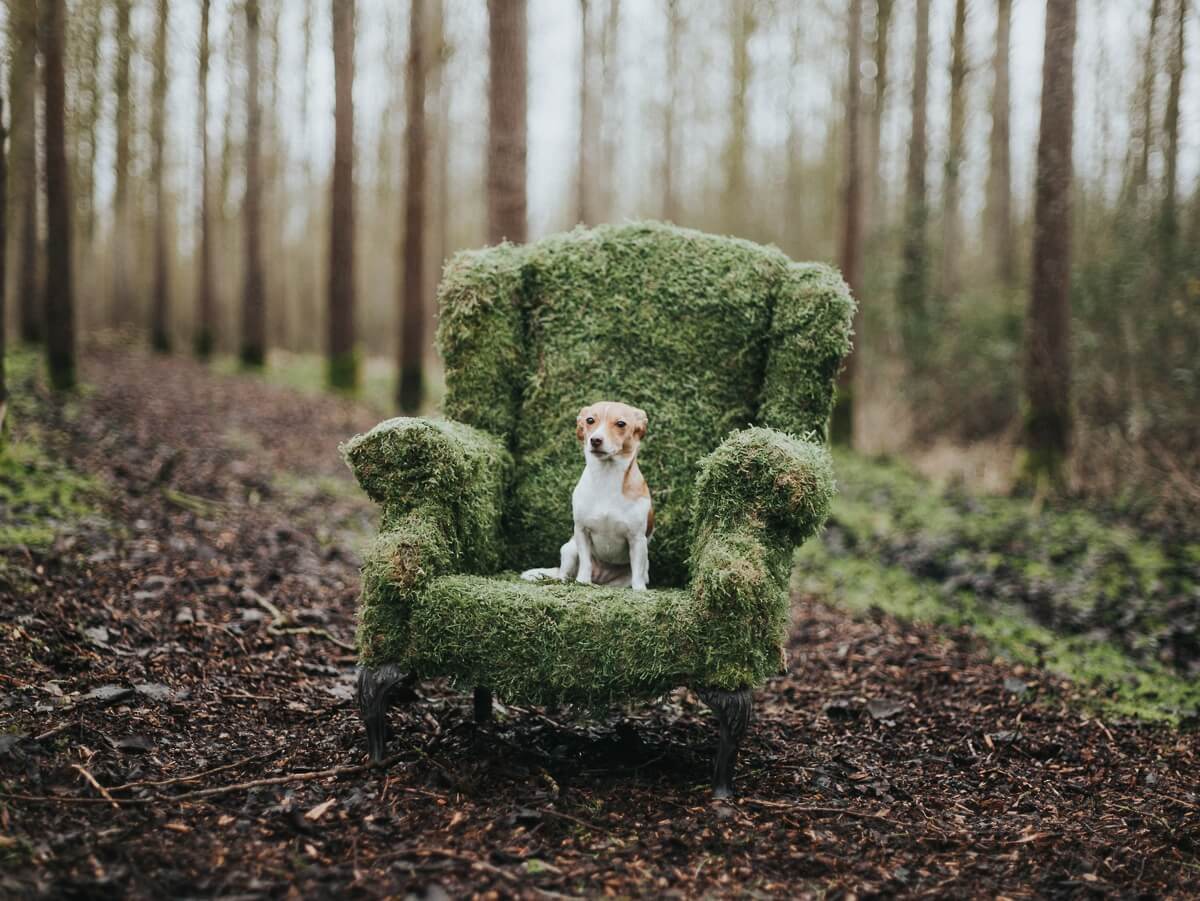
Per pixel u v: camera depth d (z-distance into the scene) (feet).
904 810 9.14
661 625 8.72
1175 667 14.48
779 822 8.59
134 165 62.28
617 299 12.29
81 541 14.93
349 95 43.11
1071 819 9.14
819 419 11.03
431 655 8.97
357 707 10.82
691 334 12.07
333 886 6.95
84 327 61.41
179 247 92.17
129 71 50.88
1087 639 15.61
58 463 19.53
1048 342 26.86
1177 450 25.70
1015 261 48.73
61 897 6.50
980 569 19.47
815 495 9.14
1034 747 11.05
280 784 8.61
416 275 39.14
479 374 11.88
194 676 11.14
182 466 22.34
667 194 61.67
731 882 7.43
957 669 13.87
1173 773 10.44
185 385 38.63
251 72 50.37
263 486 22.09
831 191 65.26
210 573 14.89
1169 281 29.94
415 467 9.66
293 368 57.41
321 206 96.58
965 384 36.94
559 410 12.04
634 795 9.00
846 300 11.03
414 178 38.73
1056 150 26.45
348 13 42.39
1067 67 26.23
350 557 17.87
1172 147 36.86
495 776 9.22
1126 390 28.12
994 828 8.84
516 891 7.06
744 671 8.78
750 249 12.28
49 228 28.50
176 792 8.27
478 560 10.37
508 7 22.29
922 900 7.38
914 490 27.30
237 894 6.79
